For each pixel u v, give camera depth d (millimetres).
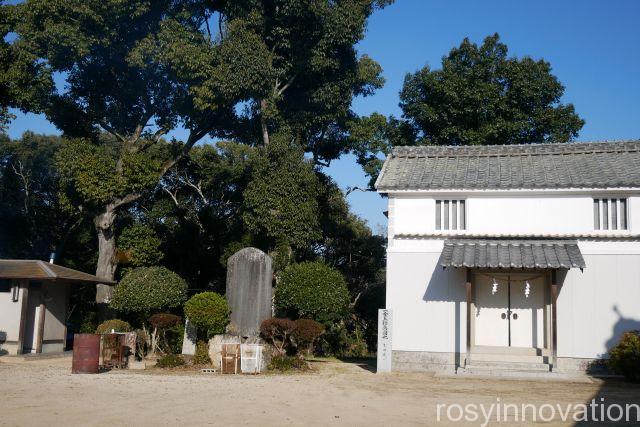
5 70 26188
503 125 31688
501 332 20594
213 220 35219
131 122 30672
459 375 18766
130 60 26312
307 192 27188
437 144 33188
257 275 21656
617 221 19859
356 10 27781
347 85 29453
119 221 33938
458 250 19609
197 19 29375
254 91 26906
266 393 15023
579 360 19312
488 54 33344
